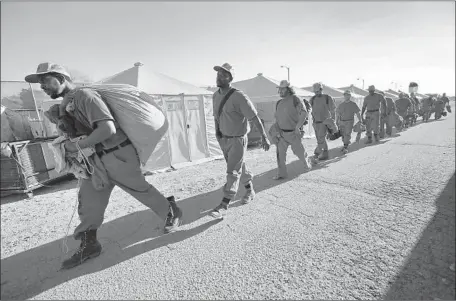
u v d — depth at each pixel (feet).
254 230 9.30
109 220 11.14
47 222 12.08
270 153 27.81
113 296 6.38
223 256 7.78
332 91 54.34
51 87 7.26
